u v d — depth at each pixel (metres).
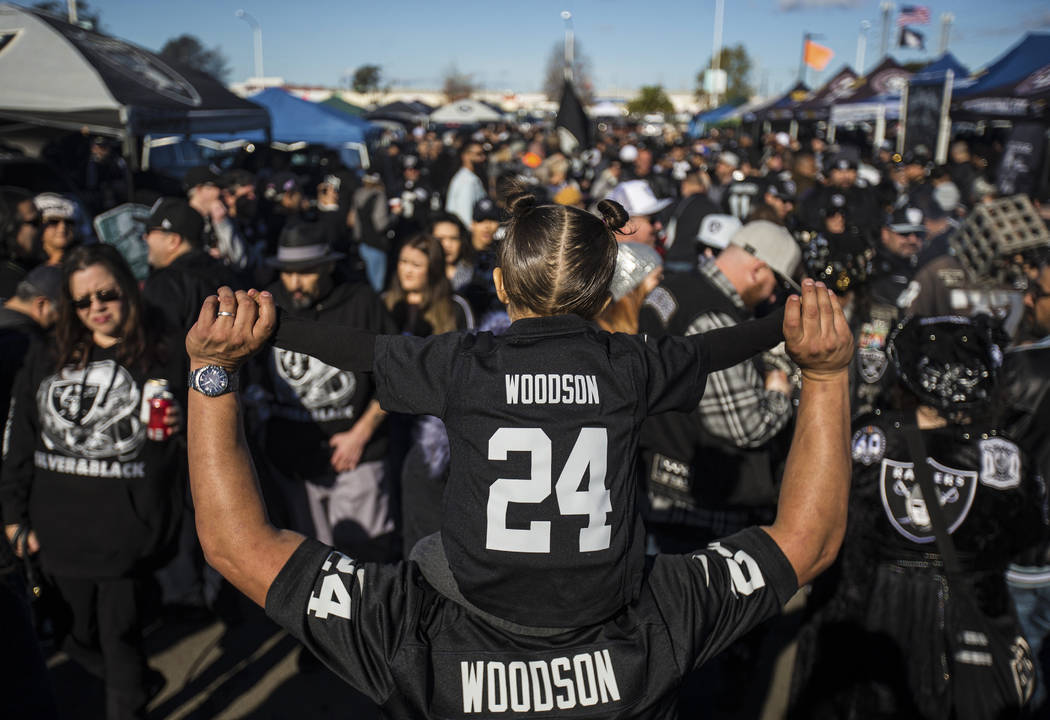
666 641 1.29
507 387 1.29
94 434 2.89
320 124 13.53
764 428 2.89
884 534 2.19
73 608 3.01
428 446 3.34
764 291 3.06
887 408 2.30
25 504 2.97
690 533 3.19
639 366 1.33
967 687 2.09
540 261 1.35
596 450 1.26
